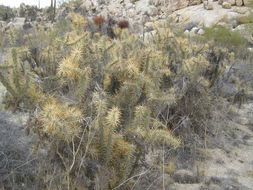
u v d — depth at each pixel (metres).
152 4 20.59
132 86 2.83
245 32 11.89
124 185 2.62
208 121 4.71
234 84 6.74
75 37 3.49
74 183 2.41
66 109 2.38
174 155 3.93
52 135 2.30
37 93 2.83
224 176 3.71
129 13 20.61
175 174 3.52
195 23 17.19
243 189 3.46
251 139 4.92
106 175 2.51
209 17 17.00
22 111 3.06
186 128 4.19
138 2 21.42
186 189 3.33
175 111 4.20
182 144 4.08
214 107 5.06
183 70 4.41
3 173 2.75
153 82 3.21
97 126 2.42
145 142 2.62
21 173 2.76
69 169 2.33
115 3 21.80
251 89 6.96
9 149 2.93
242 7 17.53
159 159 3.29
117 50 3.58
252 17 13.75
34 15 20.67
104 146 2.45
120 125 2.73
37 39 4.86
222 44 8.80
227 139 4.76
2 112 3.56
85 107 2.61
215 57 5.53
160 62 3.79
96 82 2.80
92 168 2.50
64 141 2.44
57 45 3.51
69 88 2.79
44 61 3.51
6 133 3.07
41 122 2.38
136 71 2.93
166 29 5.03
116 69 3.02
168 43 4.78
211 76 5.53
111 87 3.05
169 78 4.32
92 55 3.07
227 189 3.41
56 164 2.52
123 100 2.85
